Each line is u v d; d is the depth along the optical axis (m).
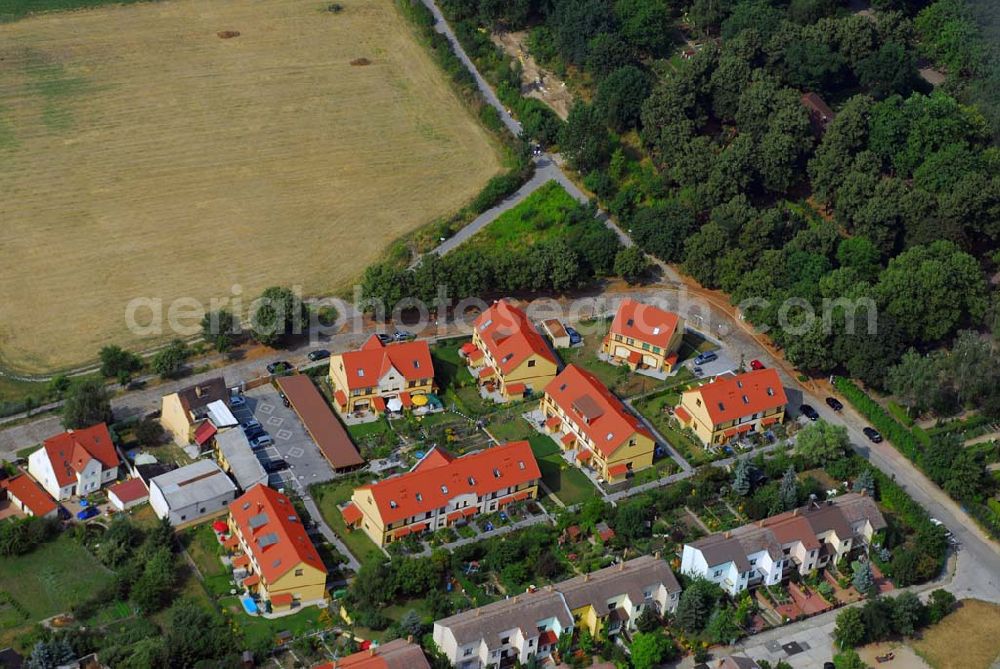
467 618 188.75
